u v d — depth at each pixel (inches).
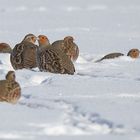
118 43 1250.6
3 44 980.6
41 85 645.3
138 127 433.4
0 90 563.2
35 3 2453.2
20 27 1654.8
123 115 472.7
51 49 749.9
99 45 1202.6
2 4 2397.9
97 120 461.4
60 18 1959.9
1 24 1740.9
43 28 1630.2
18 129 430.9
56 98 561.6
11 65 823.7
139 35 1444.4
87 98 559.2
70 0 2581.2
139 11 2253.9
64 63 736.3
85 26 1689.2
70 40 880.9
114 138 406.0
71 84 641.6
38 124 448.1
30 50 799.7
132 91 601.0
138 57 942.4
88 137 410.3
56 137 408.5
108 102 537.3
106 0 2603.3
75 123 457.4
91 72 762.2
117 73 751.7
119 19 1932.8
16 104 553.0
